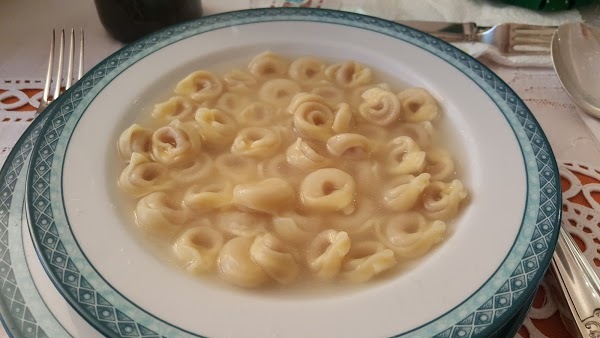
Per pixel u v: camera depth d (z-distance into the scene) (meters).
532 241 0.18
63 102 0.22
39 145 0.20
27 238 0.19
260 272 0.18
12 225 0.20
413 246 0.19
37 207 0.19
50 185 0.19
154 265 0.18
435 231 0.19
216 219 0.20
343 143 0.22
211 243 0.19
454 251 0.18
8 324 0.17
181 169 0.22
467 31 0.29
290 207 0.20
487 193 0.20
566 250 0.19
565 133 0.25
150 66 0.25
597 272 0.20
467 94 0.24
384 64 0.26
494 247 0.18
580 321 0.18
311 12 0.27
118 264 0.17
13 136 0.24
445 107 0.24
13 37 0.29
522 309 0.18
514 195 0.20
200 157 0.22
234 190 0.20
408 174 0.22
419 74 0.25
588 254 0.21
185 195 0.21
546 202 0.19
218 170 0.22
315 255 0.19
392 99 0.24
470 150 0.22
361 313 0.17
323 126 0.23
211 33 0.26
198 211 0.20
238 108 0.25
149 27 0.28
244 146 0.22
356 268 0.18
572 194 0.23
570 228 0.21
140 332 0.16
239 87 0.25
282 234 0.20
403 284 0.17
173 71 0.25
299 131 0.23
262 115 0.24
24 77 0.27
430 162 0.22
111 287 0.17
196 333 0.16
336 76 0.26
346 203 0.20
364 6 0.31
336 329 0.16
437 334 0.16
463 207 0.20
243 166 0.22
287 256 0.19
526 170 0.20
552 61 0.27
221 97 0.25
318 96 0.24
